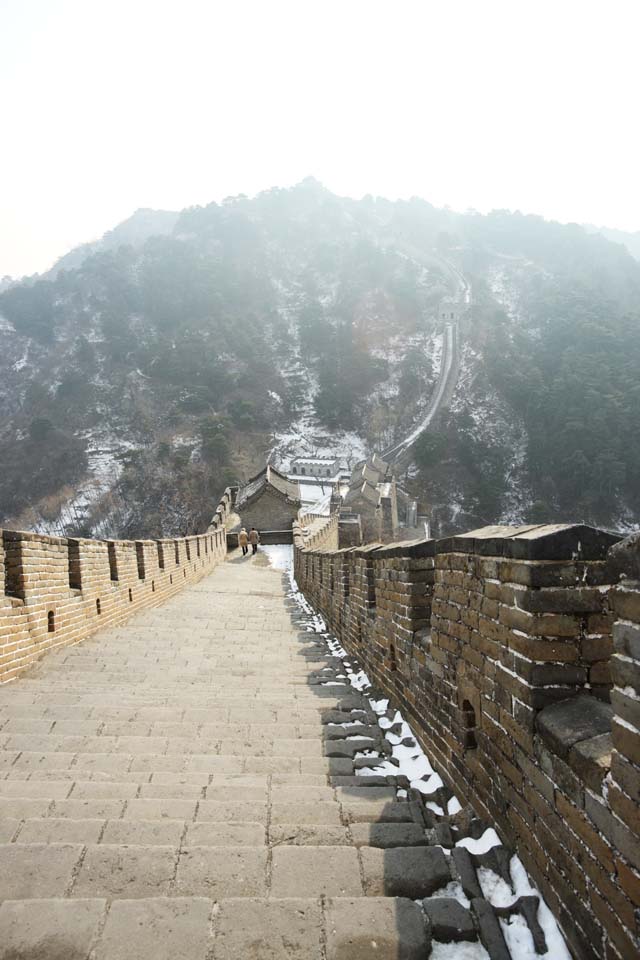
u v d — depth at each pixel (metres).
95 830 3.02
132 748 4.38
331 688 6.16
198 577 20.34
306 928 2.28
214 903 2.38
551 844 2.37
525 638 2.63
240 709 5.27
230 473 78.00
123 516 76.19
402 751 4.35
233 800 3.44
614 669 1.95
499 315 120.06
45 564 7.54
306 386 115.88
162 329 125.62
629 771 1.84
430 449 86.88
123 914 2.31
